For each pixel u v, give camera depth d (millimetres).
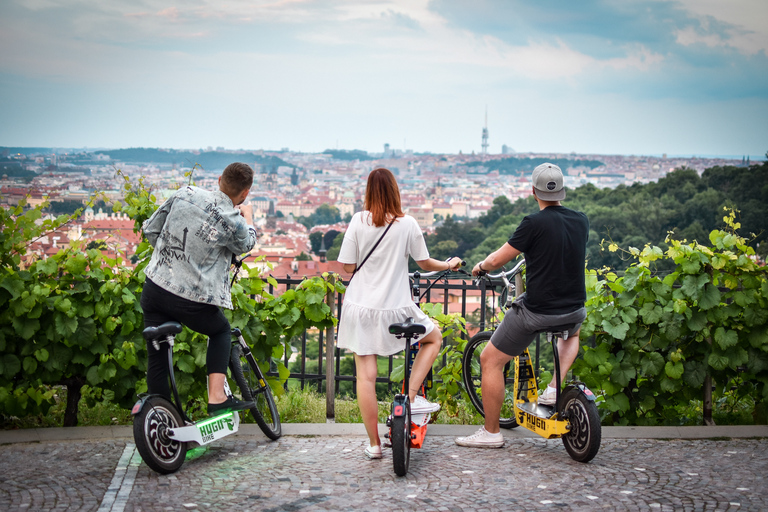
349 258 3854
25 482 3367
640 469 3648
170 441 3578
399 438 3463
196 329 3881
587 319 4680
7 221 4570
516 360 4289
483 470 3643
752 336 4652
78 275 4535
